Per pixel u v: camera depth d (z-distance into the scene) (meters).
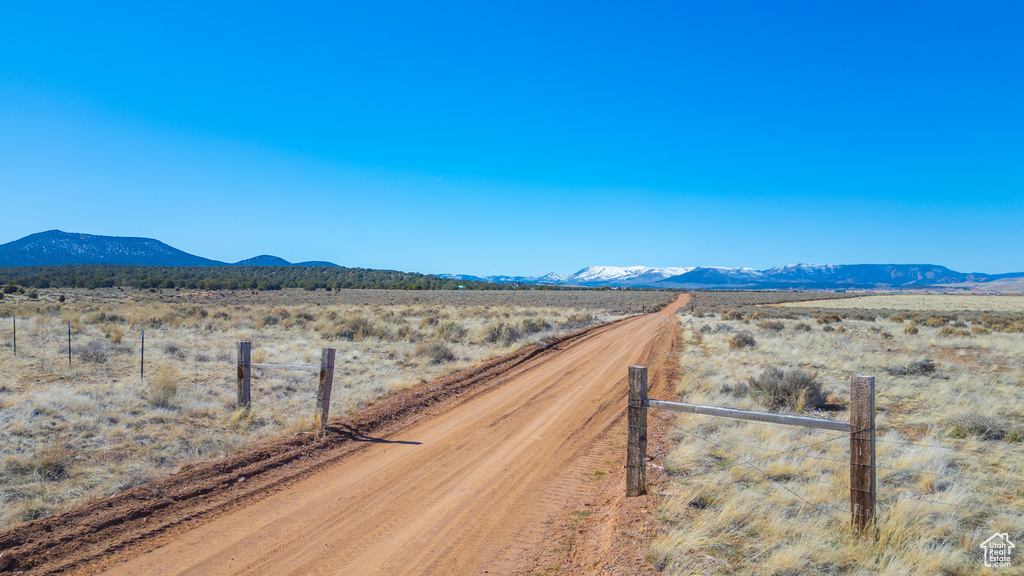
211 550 5.58
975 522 6.16
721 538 5.61
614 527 6.00
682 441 9.54
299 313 38.97
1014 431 9.84
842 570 5.00
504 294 110.56
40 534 5.59
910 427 10.88
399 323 34.12
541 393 14.69
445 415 12.04
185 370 15.78
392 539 5.97
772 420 5.86
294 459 8.55
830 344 26.34
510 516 6.65
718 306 72.06
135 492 6.76
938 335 30.75
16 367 15.01
